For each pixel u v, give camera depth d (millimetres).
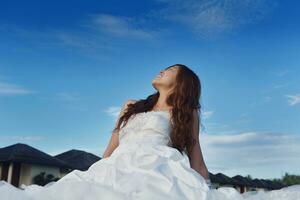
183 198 2041
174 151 2631
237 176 21672
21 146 16484
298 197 2283
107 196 1902
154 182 2182
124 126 3168
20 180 16172
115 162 2555
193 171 2416
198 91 3309
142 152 2627
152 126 3021
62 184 1986
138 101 3355
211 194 2184
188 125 3131
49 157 16781
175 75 3271
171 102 3240
